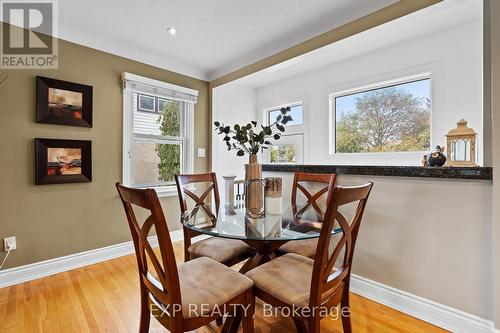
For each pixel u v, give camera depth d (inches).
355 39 86.4
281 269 56.4
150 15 88.4
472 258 59.9
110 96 107.1
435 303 65.2
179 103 135.0
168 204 128.9
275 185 70.9
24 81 87.0
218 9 85.0
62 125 94.8
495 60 55.5
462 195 61.1
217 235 56.8
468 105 87.7
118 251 110.0
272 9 85.2
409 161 104.5
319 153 134.6
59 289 82.2
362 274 79.1
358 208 51.4
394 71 106.0
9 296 77.9
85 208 101.1
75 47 97.5
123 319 67.2
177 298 42.4
